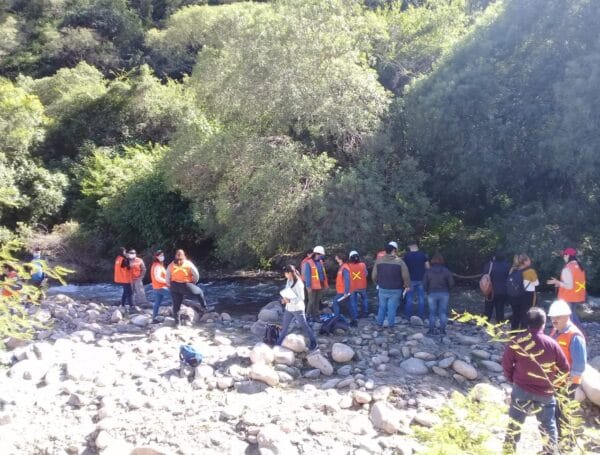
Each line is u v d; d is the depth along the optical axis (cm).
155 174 2273
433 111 1510
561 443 394
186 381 827
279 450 620
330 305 1365
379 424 685
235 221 1664
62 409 753
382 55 2150
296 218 1614
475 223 1736
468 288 1605
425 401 754
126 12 4819
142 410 734
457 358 895
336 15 1739
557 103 1381
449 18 2236
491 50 1562
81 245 2228
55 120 3027
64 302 1404
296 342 916
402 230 1577
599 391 696
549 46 1481
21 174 2458
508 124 1505
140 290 1410
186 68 4294
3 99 2638
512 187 1617
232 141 1692
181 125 2011
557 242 1395
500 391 784
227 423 695
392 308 1102
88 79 3525
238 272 2077
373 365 894
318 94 1614
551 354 517
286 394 783
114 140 2977
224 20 2992
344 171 1644
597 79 1260
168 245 2269
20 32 4625
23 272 399
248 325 1173
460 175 1543
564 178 1495
